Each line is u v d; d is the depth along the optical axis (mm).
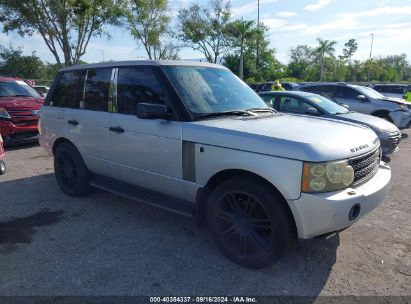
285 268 3354
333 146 3016
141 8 31234
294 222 3102
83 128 4762
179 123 3633
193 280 3158
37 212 4711
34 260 3486
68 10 22484
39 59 41906
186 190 3693
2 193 5480
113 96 4398
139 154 4047
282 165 2953
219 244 3512
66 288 3035
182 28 42781
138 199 4145
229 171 3357
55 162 5453
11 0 21500
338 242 3875
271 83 23188
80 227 4246
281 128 3373
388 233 4109
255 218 3270
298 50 70875
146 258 3527
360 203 3010
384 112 10695
